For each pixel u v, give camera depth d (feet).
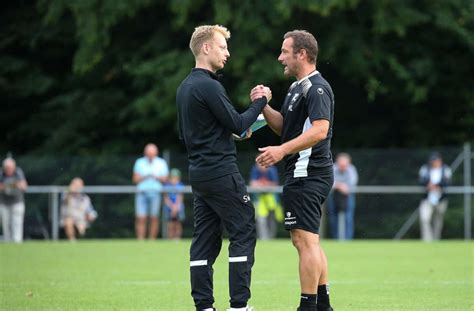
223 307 116.57
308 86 97.81
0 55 373.61
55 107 371.97
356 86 361.10
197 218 99.71
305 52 99.09
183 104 97.66
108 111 359.46
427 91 352.08
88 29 326.03
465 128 366.84
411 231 300.20
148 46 347.15
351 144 363.97
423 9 343.46
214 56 98.48
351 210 285.84
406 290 134.10
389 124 366.63
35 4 373.81
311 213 97.66
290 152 95.25
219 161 96.63
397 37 350.84
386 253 209.05
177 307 115.03
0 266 173.68
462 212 297.33
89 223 297.53
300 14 330.75
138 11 351.46
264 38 315.17
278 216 287.48
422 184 289.12
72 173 303.89
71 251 213.87
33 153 361.92
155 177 276.00
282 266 174.50
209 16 336.90
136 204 293.02
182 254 204.23
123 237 298.35
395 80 350.02
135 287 137.59
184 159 302.25
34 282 144.46
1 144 376.48
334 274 159.12
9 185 272.72
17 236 274.98
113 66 362.94
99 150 359.87
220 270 163.53
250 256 97.09
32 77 369.71
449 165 301.63
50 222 294.05
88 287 137.59
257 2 317.01
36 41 368.48
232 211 96.78
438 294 128.88
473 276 155.02
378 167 303.89
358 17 338.13
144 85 344.90
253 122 97.71
